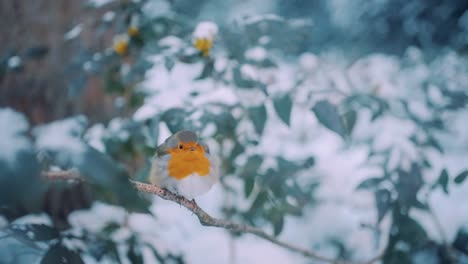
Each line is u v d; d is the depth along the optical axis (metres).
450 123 1.10
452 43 1.62
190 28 1.06
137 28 1.06
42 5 1.27
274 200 0.98
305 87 0.91
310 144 1.62
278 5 2.38
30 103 1.28
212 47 0.96
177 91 0.94
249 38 0.96
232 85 0.95
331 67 1.10
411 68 1.26
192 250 1.32
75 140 0.49
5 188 0.38
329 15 2.13
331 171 1.47
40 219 0.95
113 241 0.89
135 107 1.05
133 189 0.49
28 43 1.28
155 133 0.89
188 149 0.85
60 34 1.27
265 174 0.94
